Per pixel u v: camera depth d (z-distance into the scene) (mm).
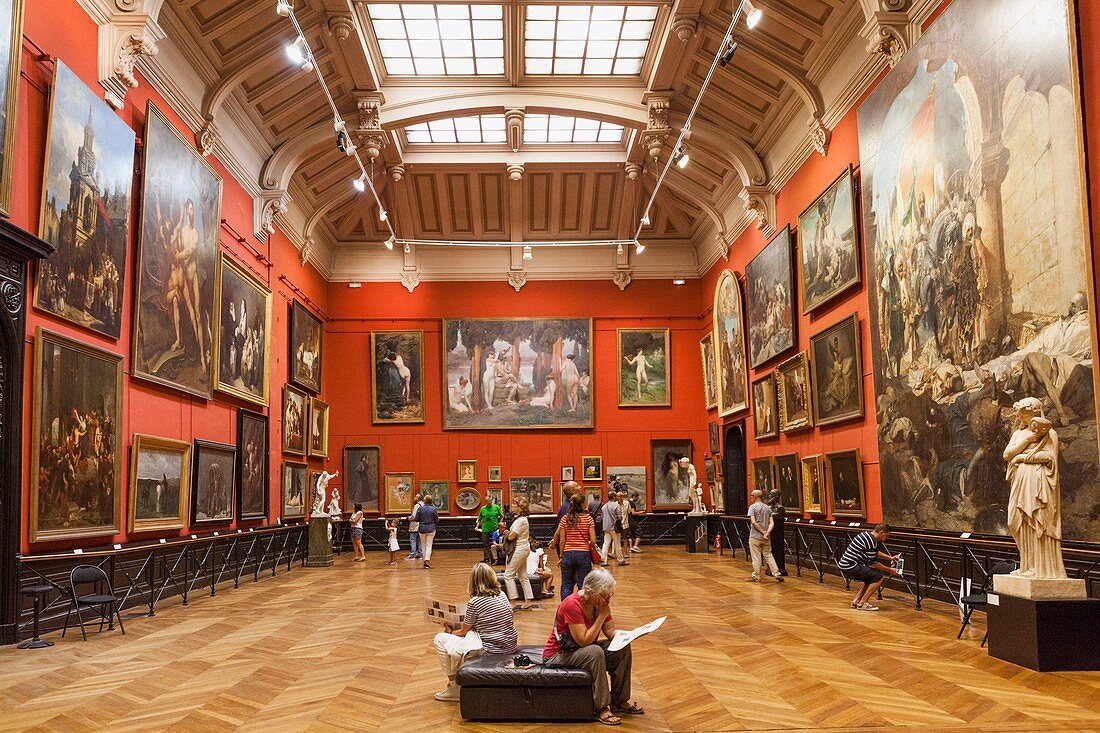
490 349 25469
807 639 8500
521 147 23219
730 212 21766
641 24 17141
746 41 15531
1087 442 8000
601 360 25750
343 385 25141
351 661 7777
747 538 19969
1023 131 9000
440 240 25797
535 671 5727
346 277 25547
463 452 25000
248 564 16422
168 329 13008
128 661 7836
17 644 8672
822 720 5535
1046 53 8562
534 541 21812
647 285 26062
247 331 17094
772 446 18938
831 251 14844
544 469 25062
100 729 5566
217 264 15031
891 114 12258
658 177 23141
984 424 9828
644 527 24859
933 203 11016
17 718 5840
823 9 13836
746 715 5703
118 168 11297
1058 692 6156
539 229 25812
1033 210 8828
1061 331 8375
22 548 9203
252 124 17109
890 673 6883
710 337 24266
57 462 9766
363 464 24750
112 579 10844
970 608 8445
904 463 11961
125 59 11305
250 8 14109
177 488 13336
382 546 24297
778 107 16984
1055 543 7129
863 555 10672
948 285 10656
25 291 9188
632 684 6758
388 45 17844
